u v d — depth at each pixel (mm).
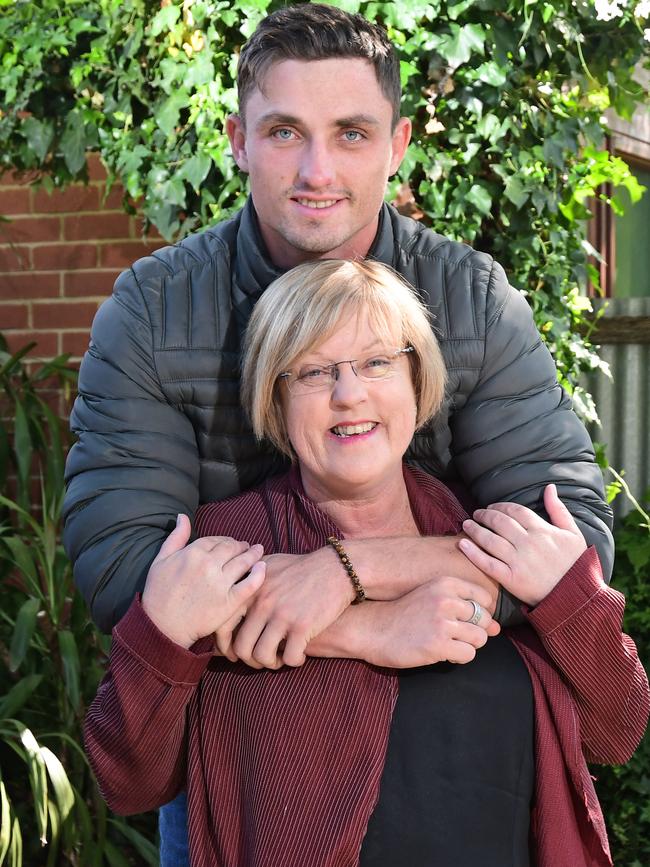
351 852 1576
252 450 1971
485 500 1917
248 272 1928
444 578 1696
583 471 1903
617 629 1715
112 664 1647
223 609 1634
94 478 1853
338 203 1839
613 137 4465
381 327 1712
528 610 1718
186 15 2828
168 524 1821
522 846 1668
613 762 1830
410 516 1881
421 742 1650
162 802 1795
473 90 2848
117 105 3031
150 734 1646
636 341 3908
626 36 3152
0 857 2854
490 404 1922
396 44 2777
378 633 1666
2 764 3309
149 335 1905
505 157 2980
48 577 3291
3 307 3861
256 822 1618
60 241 3818
